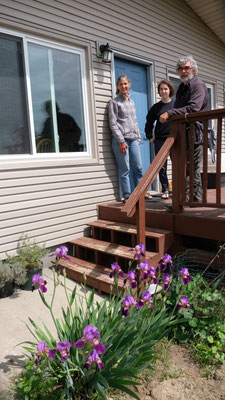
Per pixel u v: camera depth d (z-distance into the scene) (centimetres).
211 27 683
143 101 542
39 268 335
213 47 709
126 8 482
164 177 470
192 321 249
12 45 352
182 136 333
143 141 546
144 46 519
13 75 354
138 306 202
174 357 238
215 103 733
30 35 365
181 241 357
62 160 397
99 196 449
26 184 363
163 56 561
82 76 427
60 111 405
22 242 362
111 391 201
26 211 365
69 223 411
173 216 349
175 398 201
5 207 346
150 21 529
